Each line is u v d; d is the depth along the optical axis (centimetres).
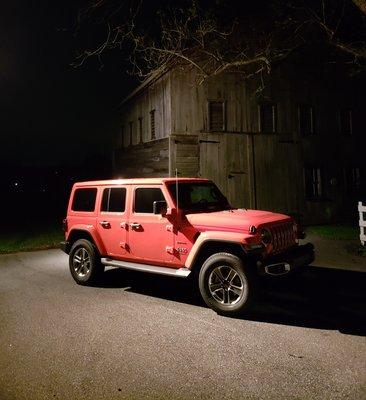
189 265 572
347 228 1540
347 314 545
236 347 441
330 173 1841
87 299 652
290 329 493
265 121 1702
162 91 1587
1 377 386
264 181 1661
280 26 1308
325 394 338
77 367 403
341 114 1912
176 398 340
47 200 4956
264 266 522
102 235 721
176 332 492
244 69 1625
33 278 825
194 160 1535
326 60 1820
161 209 594
